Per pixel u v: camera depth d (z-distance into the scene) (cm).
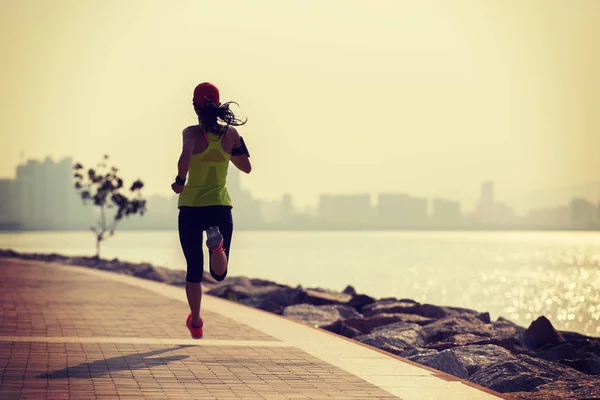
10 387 544
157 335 855
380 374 638
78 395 523
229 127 692
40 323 955
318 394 552
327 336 870
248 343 805
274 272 5634
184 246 713
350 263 7544
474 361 816
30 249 9269
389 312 1689
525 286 4953
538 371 727
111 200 3703
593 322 2923
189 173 698
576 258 10981
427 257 10044
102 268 3328
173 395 535
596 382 675
